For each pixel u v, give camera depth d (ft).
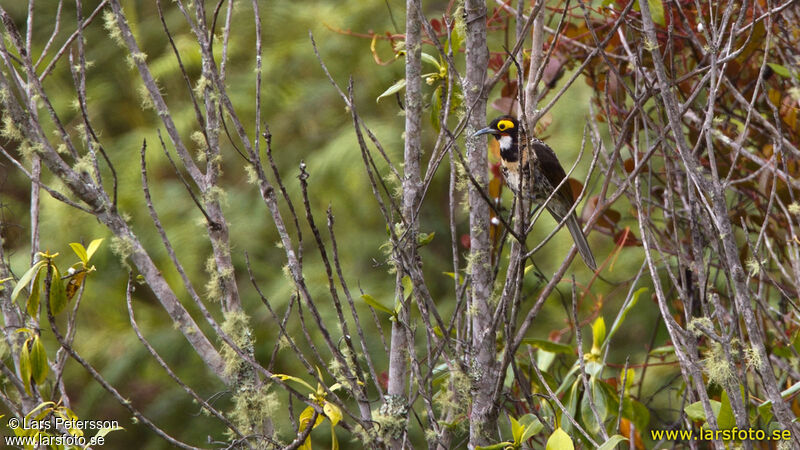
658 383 38.52
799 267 19.08
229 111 18.56
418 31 19.95
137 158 45.70
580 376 23.63
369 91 48.85
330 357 43.19
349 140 46.34
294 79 48.57
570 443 17.57
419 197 19.84
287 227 47.70
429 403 18.37
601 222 29.66
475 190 19.58
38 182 18.44
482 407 19.16
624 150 31.12
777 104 26.43
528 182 18.54
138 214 45.62
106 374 44.57
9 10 47.01
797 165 25.55
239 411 19.07
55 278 18.35
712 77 16.92
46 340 44.34
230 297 19.86
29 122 18.25
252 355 19.45
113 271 46.26
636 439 25.79
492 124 30.55
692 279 24.81
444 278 50.19
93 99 46.52
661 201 29.32
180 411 44.80
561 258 45.21
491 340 19.11
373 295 45.06
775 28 25.57
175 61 45.27
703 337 24.93
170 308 19.19
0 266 21.07
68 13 47.44
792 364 22.53
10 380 20.27
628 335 43.50
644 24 17.58
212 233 19.94
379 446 18.37
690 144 27.02
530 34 35.24
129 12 45.34
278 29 48.29
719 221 16.65
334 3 49.73
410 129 19.92
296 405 42.09
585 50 29.37
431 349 20.58
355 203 47.80
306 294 17.71
